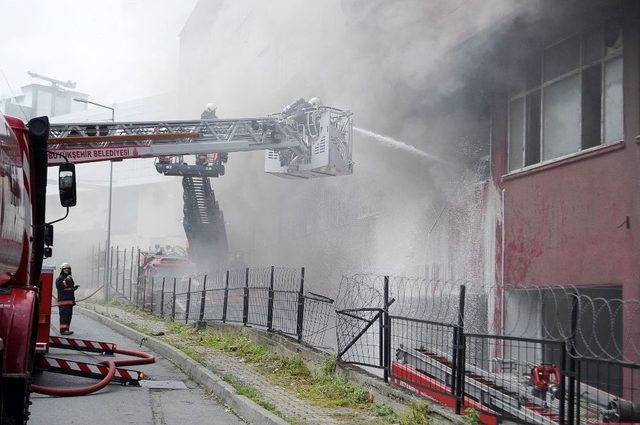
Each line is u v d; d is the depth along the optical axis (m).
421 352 8.50
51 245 7.44
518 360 7.79
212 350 12.78
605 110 10.19
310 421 7.02
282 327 12.68
